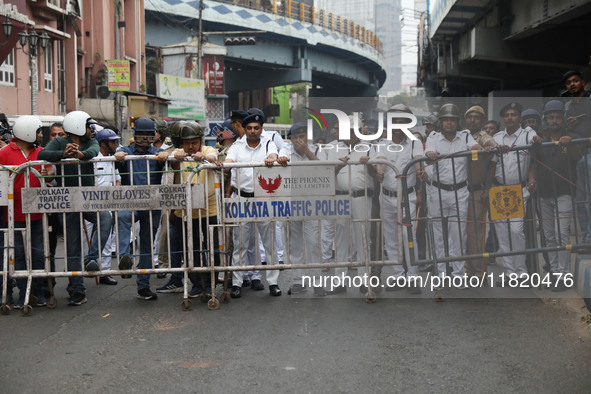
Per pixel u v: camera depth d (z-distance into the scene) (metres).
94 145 6.28
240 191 6.43
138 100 27.66
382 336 4.96
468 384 3.93
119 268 6.20
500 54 20.52
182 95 32.34
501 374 4.09
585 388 3.82
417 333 5.02
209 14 38.12
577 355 4.41
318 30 44.72
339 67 51.38
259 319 5.56
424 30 37.38
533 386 3.88
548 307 5.73
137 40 29.30
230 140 7.82
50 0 19.16
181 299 6.46
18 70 17.42
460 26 26.11
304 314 5.70
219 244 6.25
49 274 6.09
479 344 4.71
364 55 50.84
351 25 48.81
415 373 4.14
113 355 4.61
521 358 4.38
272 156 6.24
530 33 18.89
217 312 5.86
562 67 21.83
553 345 4.64
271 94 70.62
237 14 39.50
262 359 4.46
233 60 43.28
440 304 5.95
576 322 5.22
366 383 3.98
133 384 4.02
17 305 6.13
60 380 4.11
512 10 19.56
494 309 5.71
